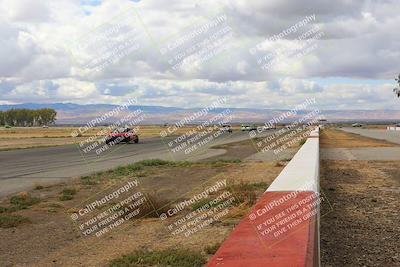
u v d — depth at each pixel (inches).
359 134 2842.0
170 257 244.2
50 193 538.0
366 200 439.5
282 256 102.1
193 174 709.9
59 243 297.0
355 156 1061.1
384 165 828.6
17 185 629.3
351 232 305.4
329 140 1935.3
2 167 924.0
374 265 232.4
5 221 354.3
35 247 286.8
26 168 886.4
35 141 2397.9
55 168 874.8
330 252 256.8
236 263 96.7
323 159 975.6
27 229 341.4
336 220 346.9
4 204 462.0
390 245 269.9
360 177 644.7
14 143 2176.4
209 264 96.5
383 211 380.5
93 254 267.7
